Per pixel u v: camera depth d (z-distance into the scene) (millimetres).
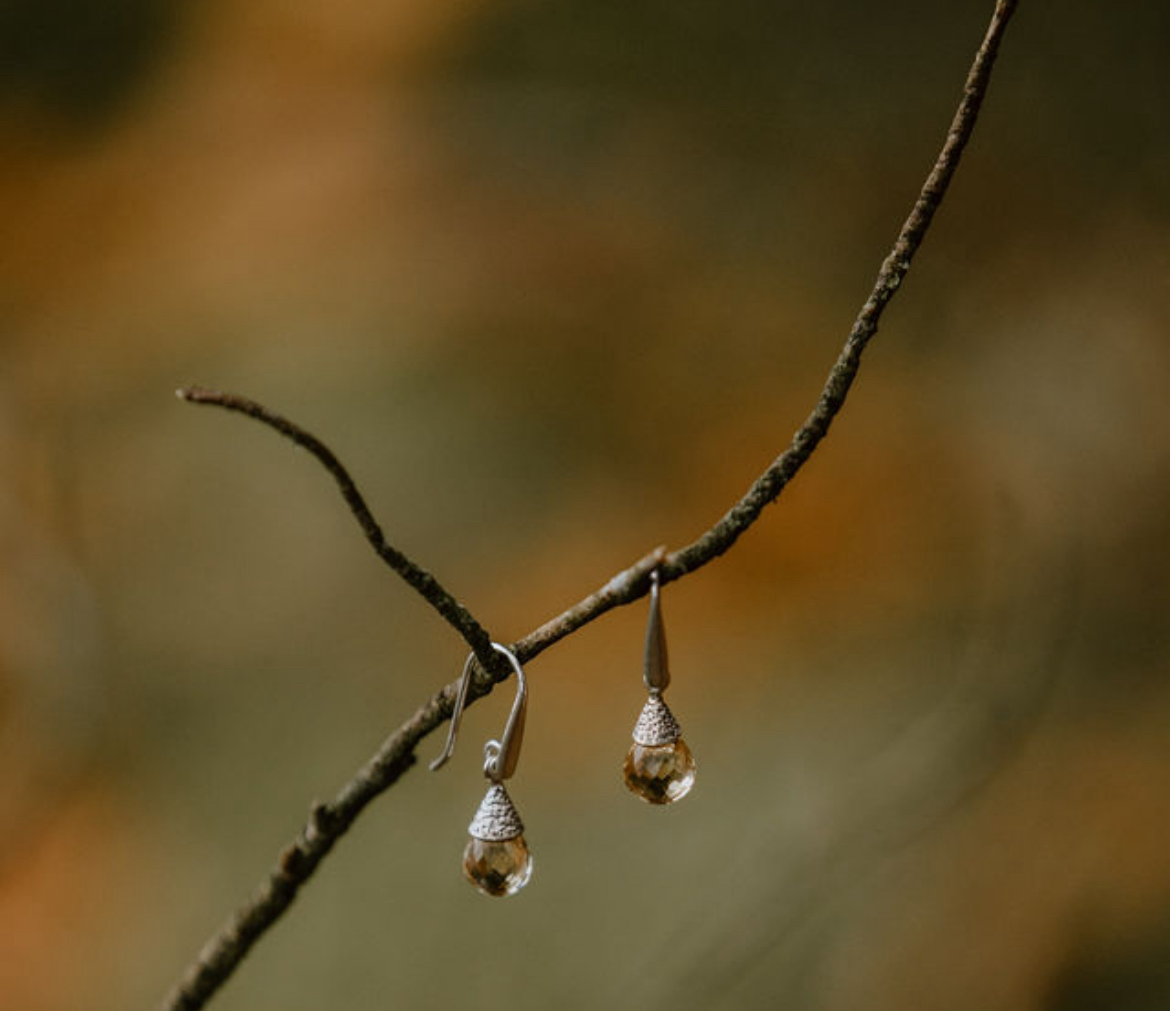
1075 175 2031
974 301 1946
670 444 1833
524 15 2521
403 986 1355
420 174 2375
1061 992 1168
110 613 1844
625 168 2268
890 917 1255
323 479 1877
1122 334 1787
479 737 1529
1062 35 2146
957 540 1579
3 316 2529
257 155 2648
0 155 3086
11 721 1753
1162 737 1269
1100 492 1560
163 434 2053
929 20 2256
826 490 1708
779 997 1244
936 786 1321
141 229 2635
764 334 1959
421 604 1705
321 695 1656
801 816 1329
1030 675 1377
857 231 2104
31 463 2064
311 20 2877
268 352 2109
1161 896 1170
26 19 3262
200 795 1636
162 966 1521
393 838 1461
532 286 2070
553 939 1344
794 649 1515
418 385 1951
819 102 2268
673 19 2420
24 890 1679
